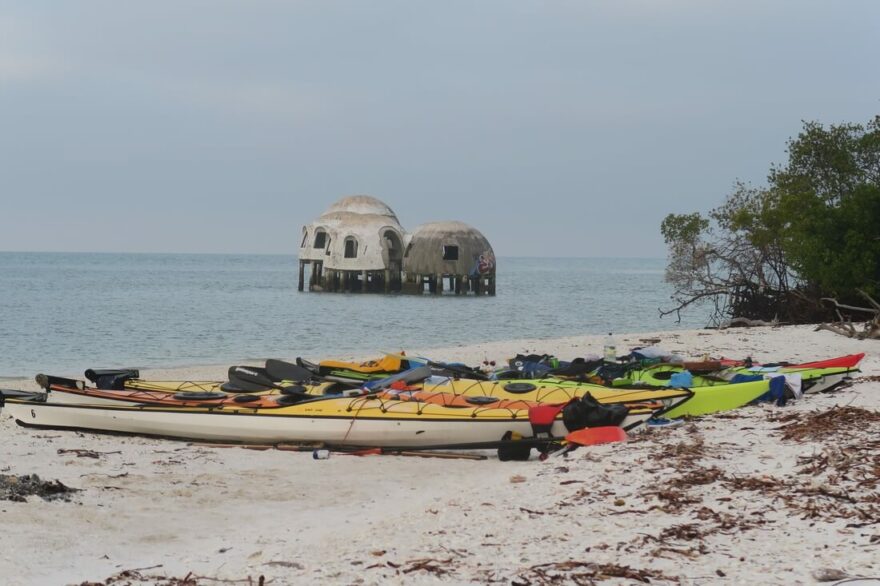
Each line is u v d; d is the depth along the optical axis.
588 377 17.61
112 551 8.17
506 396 15.67
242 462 13.24
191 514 9.80
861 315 40.62
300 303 73.31
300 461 13.48
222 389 16.89
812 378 16.75
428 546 7.39
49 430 15.66
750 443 11.32
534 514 8.40
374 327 49.38
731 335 34.88
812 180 43.91
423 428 14.23
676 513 8.12
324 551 7.55
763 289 45.66
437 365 18.41
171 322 51.03
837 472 8.98
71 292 86.50
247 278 141.25
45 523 8.90
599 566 6.54
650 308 71.25
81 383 18.52
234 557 7.80
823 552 6.57
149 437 15.40
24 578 7.20
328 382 16.97
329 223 89.44
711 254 46.12
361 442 14.50
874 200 37.91
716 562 6.57
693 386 16.23
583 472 10.34
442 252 86.75
